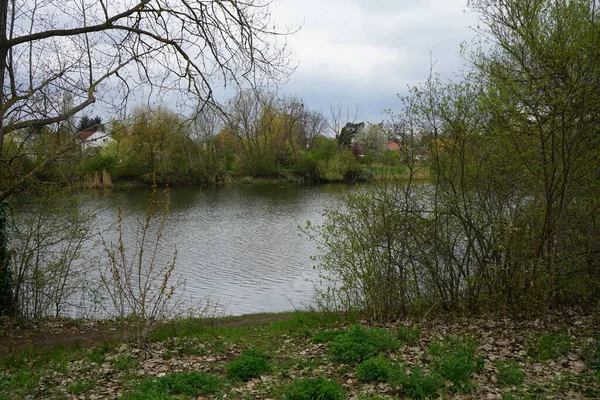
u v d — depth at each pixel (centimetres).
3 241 1183
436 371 680
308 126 6366
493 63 1059
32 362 856
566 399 601
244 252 2444
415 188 1129
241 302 1673
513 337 907
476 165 1092
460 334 942
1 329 1129
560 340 837
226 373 742
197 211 3778
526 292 1014
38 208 1241
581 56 882
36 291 1262
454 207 1113
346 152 3884
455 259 1151
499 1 1070
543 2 966
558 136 975
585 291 1037
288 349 918
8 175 1059
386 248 1136
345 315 1199
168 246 2517
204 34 1033
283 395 629
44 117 1053
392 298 1141
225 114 1068
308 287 1856
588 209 1030
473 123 1048
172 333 1045
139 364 807
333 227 1148
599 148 963
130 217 3131
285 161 5525
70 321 1235
